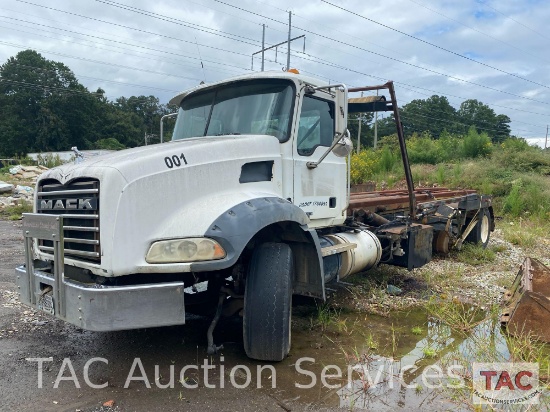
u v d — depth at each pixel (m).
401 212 7.94
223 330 4.98
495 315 5.16
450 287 6.73
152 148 4.17
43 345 4.48
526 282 5.24
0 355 4.22
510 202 16.61
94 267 3.53
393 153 26.69
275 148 4.64
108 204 3.46
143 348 4.45
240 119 4.98
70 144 71.19
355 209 6.56
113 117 77.06
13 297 5.96
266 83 4.95
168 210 3.70
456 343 4.60
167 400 3.45
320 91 5.16
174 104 5.90
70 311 3.47
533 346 4.09
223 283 4.39
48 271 4.01
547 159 22.73
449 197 9.84
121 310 3.36
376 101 7.00
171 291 3.49
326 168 5.35
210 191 3.99
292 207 4.17
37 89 70.12
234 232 3.58
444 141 29.11
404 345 4.58
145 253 3.56
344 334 4.88
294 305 5.76
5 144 67.56
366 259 5.86
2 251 9.23
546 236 12.14
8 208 15.59
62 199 3.83
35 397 3.45
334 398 3.50
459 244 9.20
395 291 6.41
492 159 23.64
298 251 4.51
